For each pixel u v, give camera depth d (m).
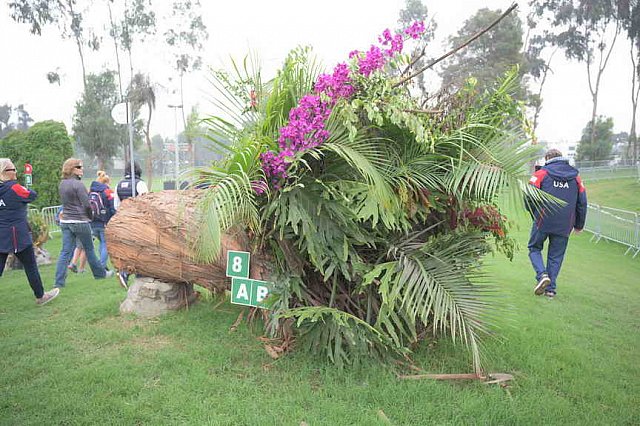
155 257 4.32
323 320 3.37
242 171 3.14
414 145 3.62
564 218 5.65
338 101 3.44
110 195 7.54
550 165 5.77
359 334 3.37
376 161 3.49
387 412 2.98
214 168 3.30
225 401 3.04
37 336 4.33
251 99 3.90
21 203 5.14
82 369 3.52
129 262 4.44
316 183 3.41
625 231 10.92
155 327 4.42
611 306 5.64
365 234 3.51
